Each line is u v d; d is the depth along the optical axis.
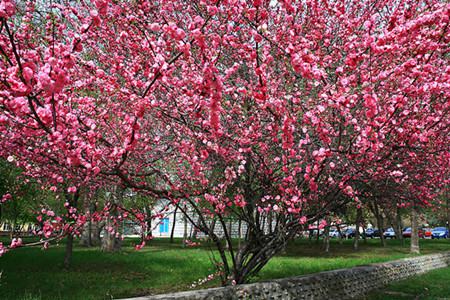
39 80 2.48
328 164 5.12
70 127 3.80
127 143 3.69
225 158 5.29
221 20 4.62
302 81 5.54
